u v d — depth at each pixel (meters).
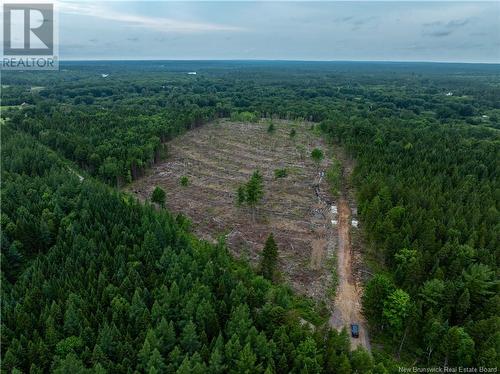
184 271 58.88
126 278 54.56
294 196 104.06
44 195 80.12
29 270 59.78
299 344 47.16
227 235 83.00
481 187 94.06
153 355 43.19
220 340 45.78
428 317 52.06
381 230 74.25
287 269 71.31
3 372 43.44
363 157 118.75
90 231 67.75
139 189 110.00
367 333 57.53
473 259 63.66
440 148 128.50
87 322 48.53
